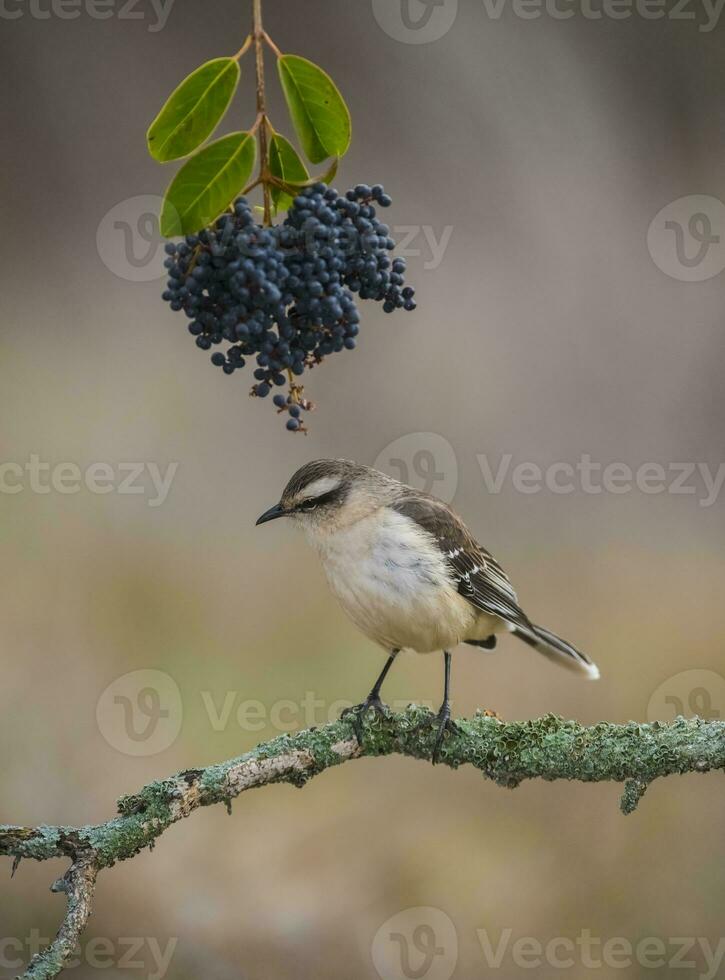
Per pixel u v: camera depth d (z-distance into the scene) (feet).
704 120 67.67
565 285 63.62
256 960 33.09
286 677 41.57
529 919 34.22
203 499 51.57
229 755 37.88
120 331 63.21
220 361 15.20
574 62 67.97
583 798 37.32
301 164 15.34
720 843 35.60
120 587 44.04
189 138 14.73
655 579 49.42
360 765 38.93
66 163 70.74
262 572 47.21
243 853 35.78
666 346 61.77
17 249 68.39
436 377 59.77
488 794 37.81
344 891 34.88
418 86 67.92
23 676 39.52
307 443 57.16
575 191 65.87
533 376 60.39
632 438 59.47
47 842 17.30
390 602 25.44
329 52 68.44
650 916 34.35
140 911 33.81
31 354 59.62
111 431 53.67
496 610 27.30
